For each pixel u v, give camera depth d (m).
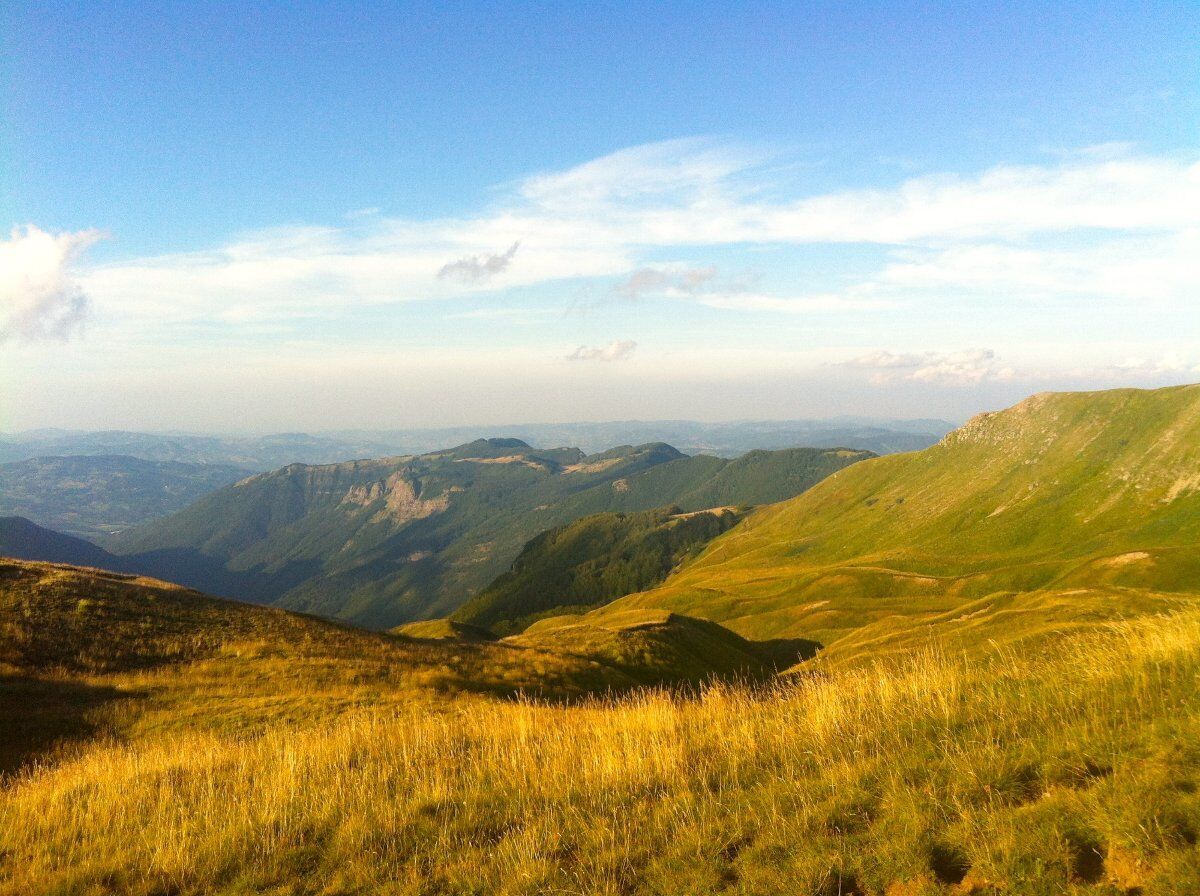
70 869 9.80
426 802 10.58
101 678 29.45
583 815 9.23
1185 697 8.44
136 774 14.86
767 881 6.80
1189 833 6.06
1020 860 6.25
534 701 27.27
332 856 9.21
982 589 125.44
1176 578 101.12
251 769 14.37
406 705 25.36
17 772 19.03
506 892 7.55
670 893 7.00
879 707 11.24
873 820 7.52
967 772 7.88
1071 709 9.14
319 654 36.09
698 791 9.30
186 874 9.34
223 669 32.25
